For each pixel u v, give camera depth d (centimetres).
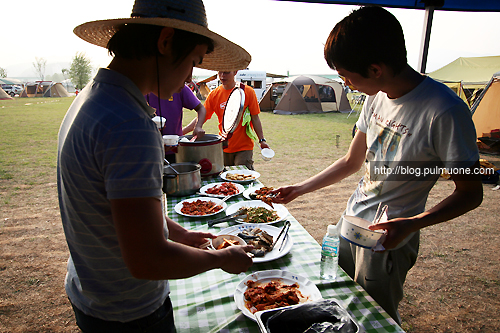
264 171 702
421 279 309
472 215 457
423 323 252
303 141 1051
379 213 149
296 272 148
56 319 258
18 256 354
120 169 67
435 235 399
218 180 301
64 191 78
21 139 1080
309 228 422
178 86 91
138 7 85
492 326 247
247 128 385
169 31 79
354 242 118
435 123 122
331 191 581
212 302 128
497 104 853
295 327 89
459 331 243
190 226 201
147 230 70
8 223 439
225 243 147
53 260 346
